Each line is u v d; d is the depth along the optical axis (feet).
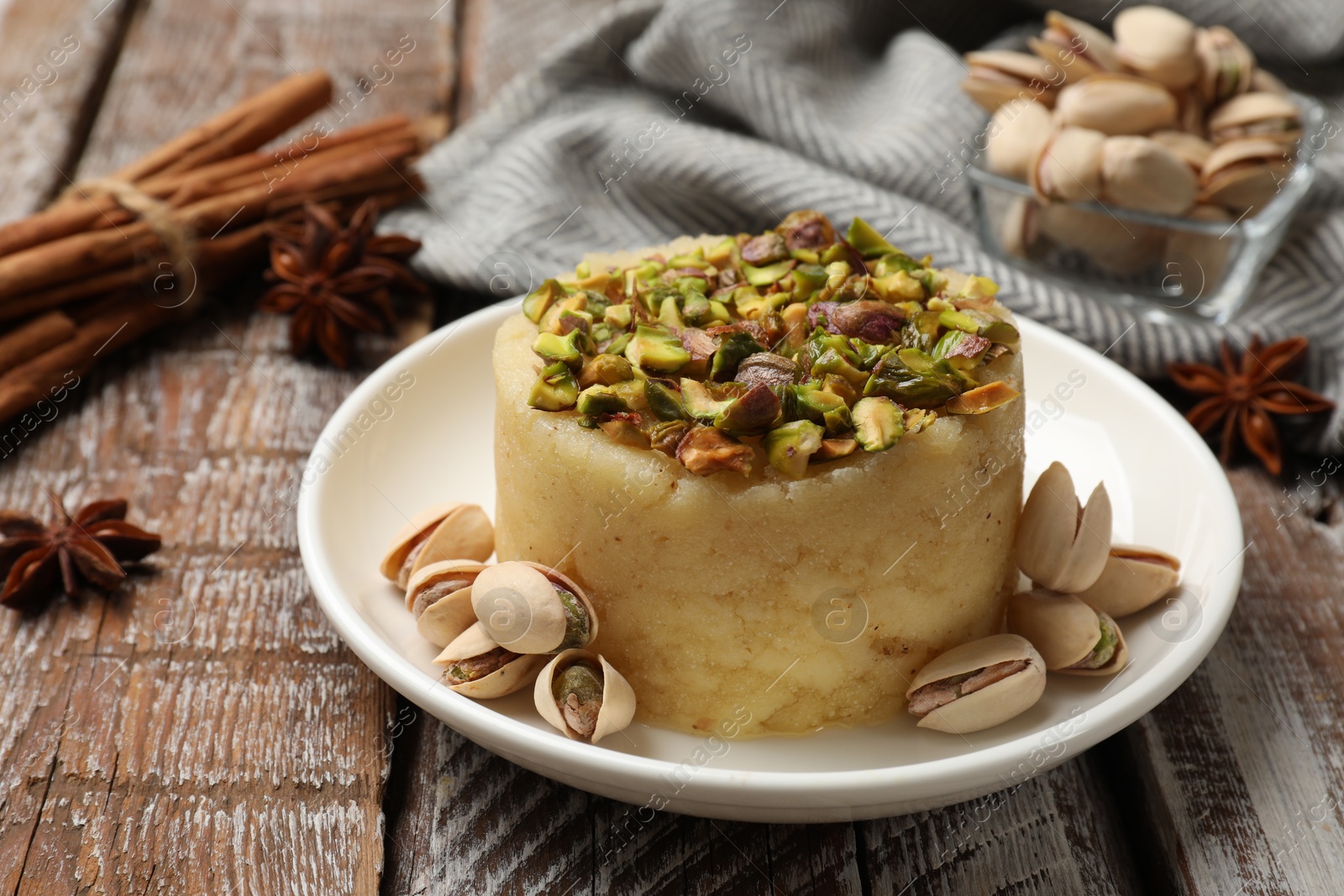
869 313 1.72
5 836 1.68
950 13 2.31
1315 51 2.18
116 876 1.66
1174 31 1.97
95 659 1.77
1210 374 1.95
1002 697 1.67
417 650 1.71
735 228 2.10
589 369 1.70
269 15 2.41
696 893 1.66
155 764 1.72
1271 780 1.72
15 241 1.98
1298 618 1.81
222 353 2.02
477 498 1.83
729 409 1.65
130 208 2.02
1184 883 1.67
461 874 1.67
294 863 1.67
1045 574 1.72
